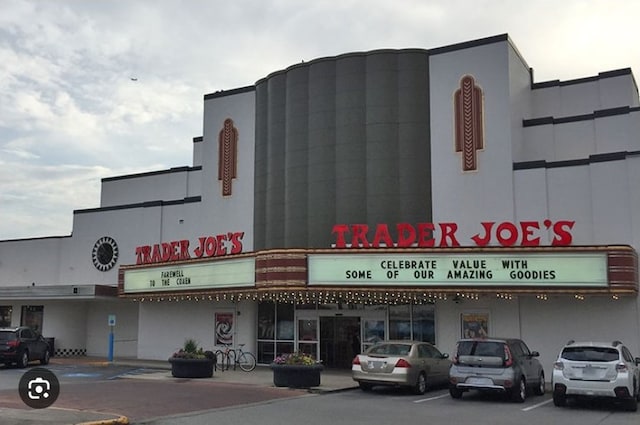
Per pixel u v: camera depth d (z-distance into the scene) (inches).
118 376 959.6
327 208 1143.0
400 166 1111.6
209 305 1233.4
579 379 658.8
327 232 1135.6
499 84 1065.5
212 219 1301.7
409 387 805.2
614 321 928.3
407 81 1130.7
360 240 1080.8
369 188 1119.6
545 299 971.9
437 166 1088.8
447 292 920.3
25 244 1537.9
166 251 1181.7
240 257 1041.5
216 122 1330.0
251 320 1184.2
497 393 768.3
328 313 1133.1
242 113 1301.7
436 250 928.3
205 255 1125.7
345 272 953.5
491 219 1035.9
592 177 976.9
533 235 999.6
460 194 1063.6
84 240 1465.3
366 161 1130.7
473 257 912.9
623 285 849.5
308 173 1171.3
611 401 724.7
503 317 993.5
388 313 1089.4
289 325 1163.3
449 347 1019.9
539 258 886.4
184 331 1256.8
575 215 979.9
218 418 565.6
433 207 1079.0
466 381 722.2
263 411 614.9
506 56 1066.7
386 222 1100.5
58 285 1448.1
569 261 873.5
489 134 1059.9
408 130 1117.1
